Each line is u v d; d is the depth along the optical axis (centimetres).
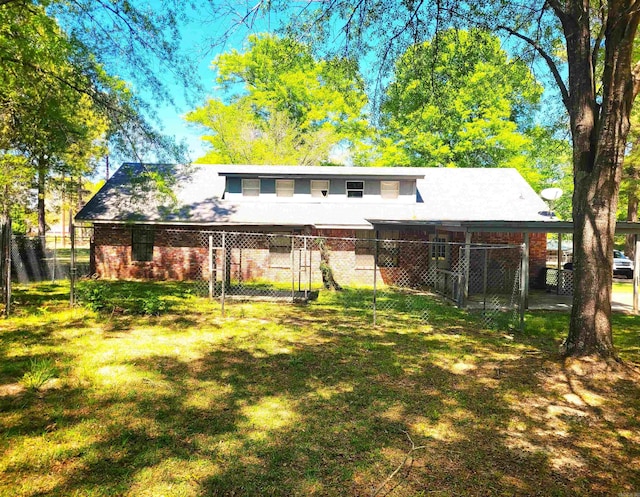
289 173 1870
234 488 352
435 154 2808
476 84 2522
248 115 3186
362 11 721
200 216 1778
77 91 1220
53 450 400
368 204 1920
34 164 1981
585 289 691
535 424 488
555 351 788
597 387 604
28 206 2402
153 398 531
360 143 3253
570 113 720
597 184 679
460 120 2794
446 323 1047
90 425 454
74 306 1108
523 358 741
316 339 858
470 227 1209
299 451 414
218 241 1802
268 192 1939
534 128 2920
